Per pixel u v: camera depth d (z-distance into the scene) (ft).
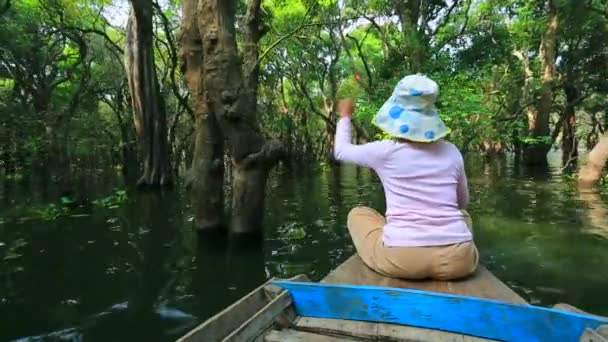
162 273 20.06
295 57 86.17
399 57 52.95
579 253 21.72
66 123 61.36
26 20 65.41
